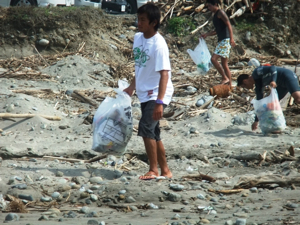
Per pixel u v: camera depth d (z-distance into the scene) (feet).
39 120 80.38
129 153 66.54
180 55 156.25
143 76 51.31
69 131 77.36
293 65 152.35
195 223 36.83
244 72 129.70
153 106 50.67
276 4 173.99
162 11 168.86
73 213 42.09
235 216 39.14
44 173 55.93
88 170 57.98
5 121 80.38
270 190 49.62
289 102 92.38
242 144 68.85
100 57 141.79
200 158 65.31
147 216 41.16
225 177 54.95
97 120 55.16
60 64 123.24
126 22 165.07
